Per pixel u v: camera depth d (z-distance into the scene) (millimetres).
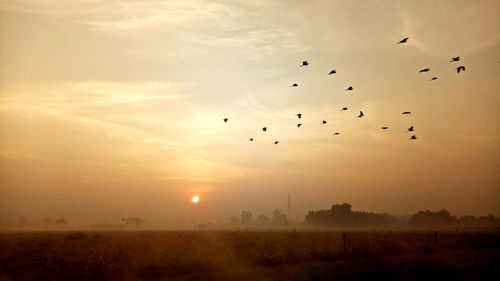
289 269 20953
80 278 19625
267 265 22734
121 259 25656
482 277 18656
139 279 18828
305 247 33625
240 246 34938
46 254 28766
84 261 24844
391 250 30625
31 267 22906
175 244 37500
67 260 25406
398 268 21312
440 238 44250
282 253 28234
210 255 27656
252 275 19125
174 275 19734
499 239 41594
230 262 23891
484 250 31344
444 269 20859
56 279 19500
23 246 35219
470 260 24562
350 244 37188
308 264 22984
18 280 19375
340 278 18375
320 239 44562
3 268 22469
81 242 40562
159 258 26000
